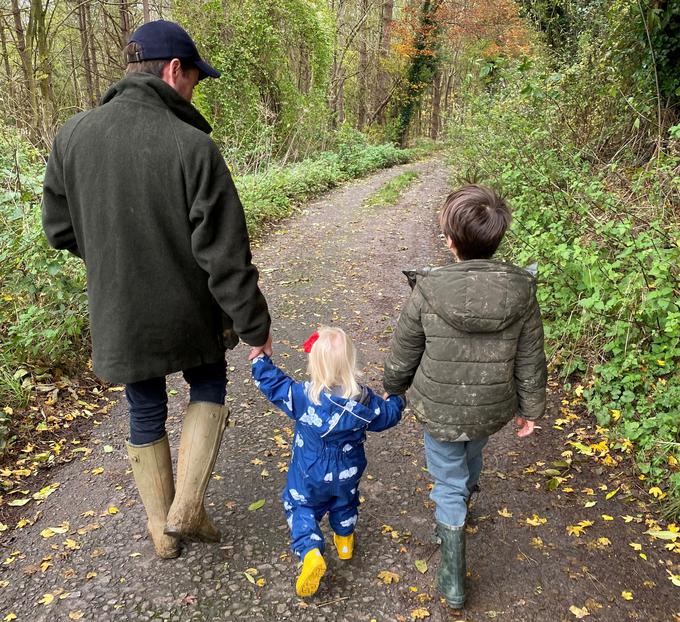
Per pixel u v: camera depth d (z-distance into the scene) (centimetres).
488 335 213
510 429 372
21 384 397
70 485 318
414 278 227
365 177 1669
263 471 326
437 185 1442
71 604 236
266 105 1606
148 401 238
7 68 1611
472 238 214
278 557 262
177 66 218
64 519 290
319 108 1894
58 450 351
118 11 2009
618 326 385
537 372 221
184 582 247
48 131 1038
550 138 690
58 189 221
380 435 366
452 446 231
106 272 211
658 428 336
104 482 320
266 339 228
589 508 299
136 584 246
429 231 941
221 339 240
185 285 218
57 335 431
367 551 267
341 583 248
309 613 232
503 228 216
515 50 2038
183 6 1525
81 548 268
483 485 317
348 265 744
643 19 630
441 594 242
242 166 1277
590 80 733
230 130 1538
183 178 206
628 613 235
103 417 392
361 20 2577
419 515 293
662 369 369
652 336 386
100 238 209
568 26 1205
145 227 207
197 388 251
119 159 205
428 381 221
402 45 2508
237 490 309
